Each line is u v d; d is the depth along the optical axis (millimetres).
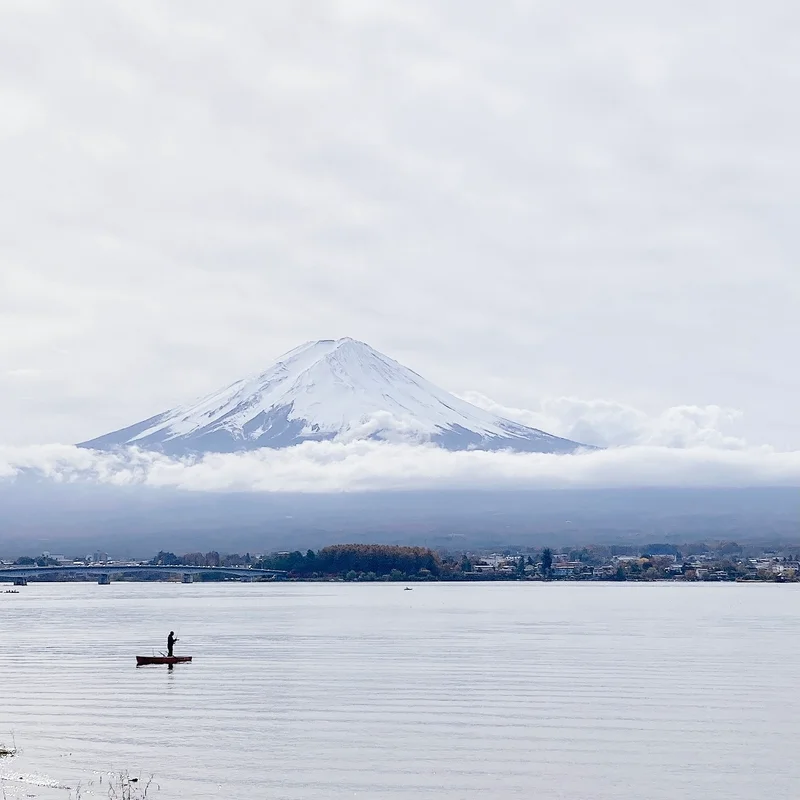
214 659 150625
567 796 73562
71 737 90750
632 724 96500
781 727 95000
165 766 80688
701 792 74438
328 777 77688
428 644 173375
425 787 75438
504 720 98312
